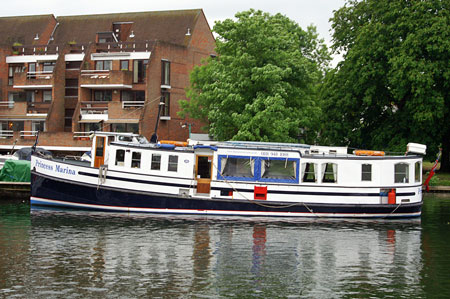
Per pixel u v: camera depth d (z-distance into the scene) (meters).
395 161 36.06
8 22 79.81
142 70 67.56
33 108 71.31
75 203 36.09
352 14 60.88
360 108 58.06
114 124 66.31
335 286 21.52
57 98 69.62
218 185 35.38
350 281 22.17
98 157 38.03
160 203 35.34
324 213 35.72
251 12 53.28
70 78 70.69
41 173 36.19
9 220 33.22
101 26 76.44
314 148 36.72
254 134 51.06
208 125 64.62
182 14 73.75
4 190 45.38
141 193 35.25
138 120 64.38
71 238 28.52
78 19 78.44
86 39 75.75
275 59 52.59
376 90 56.34
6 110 71.88
